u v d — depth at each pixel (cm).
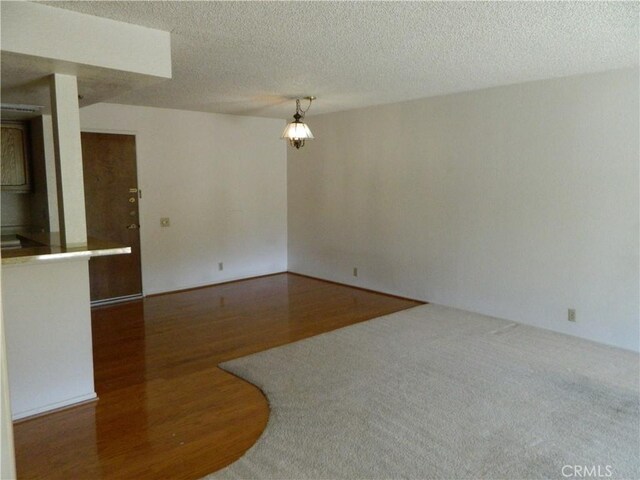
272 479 228
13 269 277
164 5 240
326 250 668
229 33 282
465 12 246
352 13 248
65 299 299
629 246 388
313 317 500
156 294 594
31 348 288
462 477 227
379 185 586
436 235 530
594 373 347
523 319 464
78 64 259
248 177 671
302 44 304
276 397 313
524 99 441
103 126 530
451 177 508
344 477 229
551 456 244
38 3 240
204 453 253
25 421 285
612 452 247
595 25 267
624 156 384
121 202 554
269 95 488
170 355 393
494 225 477
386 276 591
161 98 503
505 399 307
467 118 486
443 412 291
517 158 452
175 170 595
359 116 598
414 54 329
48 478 232
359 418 285
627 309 394
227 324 477
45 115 429
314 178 673
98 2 238
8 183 461
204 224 631
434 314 498
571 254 424
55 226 441
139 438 267
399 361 373
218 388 331
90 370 312
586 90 401
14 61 253
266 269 710
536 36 288
